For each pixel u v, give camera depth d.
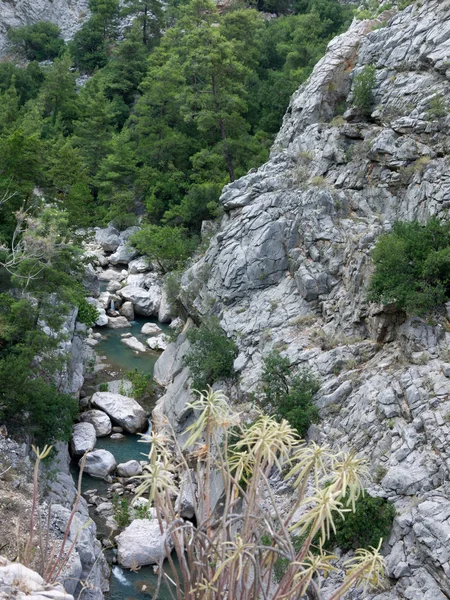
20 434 33.78
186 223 77.00
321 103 54.75
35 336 35.81
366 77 49.47
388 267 35.38
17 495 27.92
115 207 83.44
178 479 35.22
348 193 46.38
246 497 7.30
